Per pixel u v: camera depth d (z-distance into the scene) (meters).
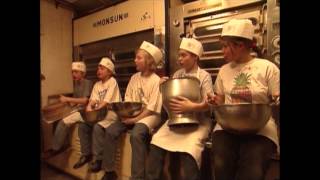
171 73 2.65
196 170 1.69
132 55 3.00
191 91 1.79
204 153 1.83
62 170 2.75
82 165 2.54
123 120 2.21
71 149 2.72
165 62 2.62
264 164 1.39
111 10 3.13
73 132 2.71
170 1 2.65
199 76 2.04
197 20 2.50
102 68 2.68
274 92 1.55
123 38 3.08
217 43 2.38
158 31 2.67
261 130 1.49
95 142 2.40
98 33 3.33
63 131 2.71
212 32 2.41
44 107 2.84
